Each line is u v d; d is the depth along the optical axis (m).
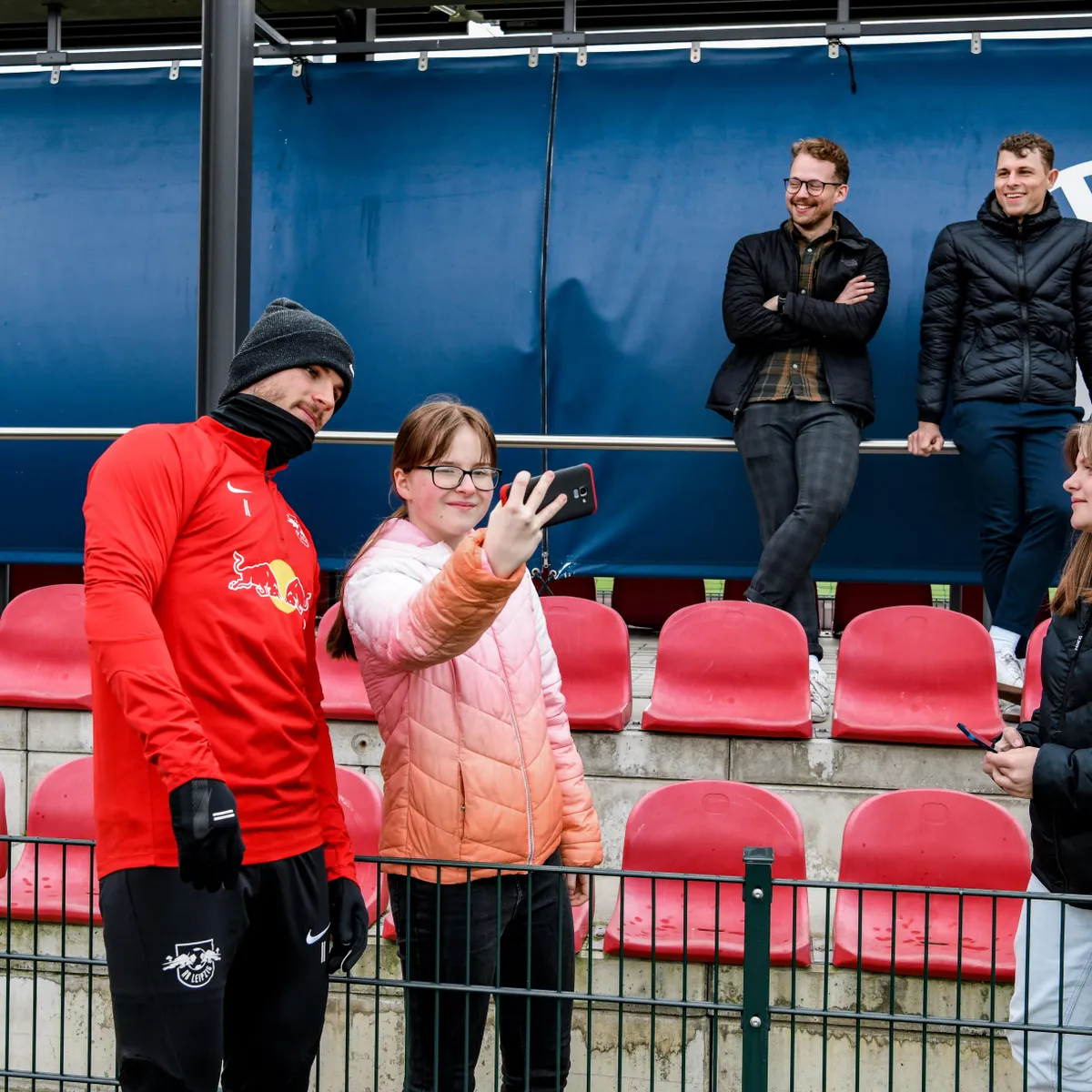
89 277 5.78
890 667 4.41
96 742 2.18
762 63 5.51
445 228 5.60
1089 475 2.64
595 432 5.52
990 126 5.33
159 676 1.98
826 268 4.69
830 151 4.64
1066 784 2.54
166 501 2.11
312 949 2.29
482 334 5.57
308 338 2.29
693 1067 3.57
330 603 5.82
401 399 5.62
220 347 4.45
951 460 5.34
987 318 4.68
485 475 2.54
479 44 5.62
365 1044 3.64
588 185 5.53
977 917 3.63
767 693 4.40
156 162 5.79
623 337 5.48
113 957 2.15
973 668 4.37
